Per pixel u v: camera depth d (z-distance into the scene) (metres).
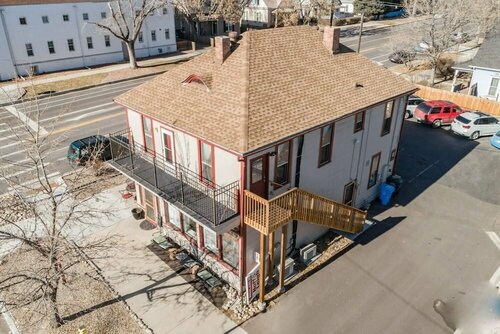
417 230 19.91
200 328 14.34
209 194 15.71
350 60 20.36
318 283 16.45
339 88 18.08
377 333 14.29
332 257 17.94
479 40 54.97
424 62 47.28
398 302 15.61
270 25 69.19
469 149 28.62
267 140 13.76
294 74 17.38
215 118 14.90
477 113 30.80
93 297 15.68
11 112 33.50
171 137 16.61
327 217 17.12
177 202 15.16
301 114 15.60
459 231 19.86
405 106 21.62
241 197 14.09
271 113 14.92
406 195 22.98
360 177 20.50
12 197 19.89
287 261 16.56
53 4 43.22
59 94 38.62
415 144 29.39
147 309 15.13
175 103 16.75
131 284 16.31
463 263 17.69
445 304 15.53
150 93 18.20
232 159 14.10
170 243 18.56
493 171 25.59
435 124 32.19
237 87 15.70
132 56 46.22
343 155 18.52
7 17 40.69
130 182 23.22
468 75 43.53
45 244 14.55
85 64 48.00
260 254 14.37
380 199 22.22
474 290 16.22
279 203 13.91
